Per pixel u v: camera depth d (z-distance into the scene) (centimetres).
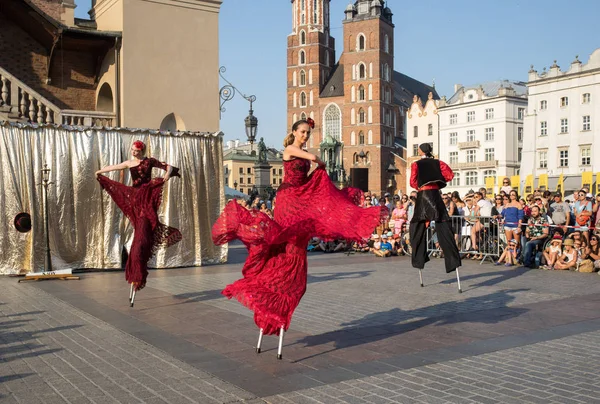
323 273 1240
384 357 573
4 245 1224
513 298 919
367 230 582
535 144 7081
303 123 598
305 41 11119
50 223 1260
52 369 530
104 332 680
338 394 462
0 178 1228
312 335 668
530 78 7125
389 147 10575
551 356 574
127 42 1697
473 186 8469
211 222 1452
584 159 6662
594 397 454
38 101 1521
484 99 8312
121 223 1338
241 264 1454
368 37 10388
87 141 1305
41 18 1596
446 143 8881
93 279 1163
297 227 564
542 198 1667
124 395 459
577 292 977
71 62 1861
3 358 568
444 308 834
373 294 959
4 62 1758
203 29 1812
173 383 490
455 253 984
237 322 738
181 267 1383
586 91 6625
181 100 1778
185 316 776
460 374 515
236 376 510
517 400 447
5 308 834
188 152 1412
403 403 442
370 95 10381
